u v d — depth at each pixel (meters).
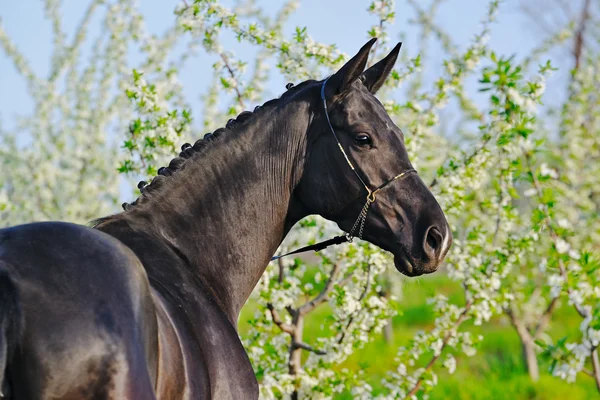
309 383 10.34
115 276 3.99
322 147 5.89
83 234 4.11
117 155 19.91
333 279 10.64
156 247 5.23
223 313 5.32
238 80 11.43
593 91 21.58
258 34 11.06
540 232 11.31
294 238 10.98
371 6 11.37
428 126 12.11
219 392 4.82
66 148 21.27
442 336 11.02
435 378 10.83
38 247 3.94
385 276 14.02
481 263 11.32
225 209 5.66
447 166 11.25
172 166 5.61
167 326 4.41
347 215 5.93
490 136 11.06
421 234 5.71
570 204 19.73
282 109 5.93
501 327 28.58
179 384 4.33
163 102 11.41
